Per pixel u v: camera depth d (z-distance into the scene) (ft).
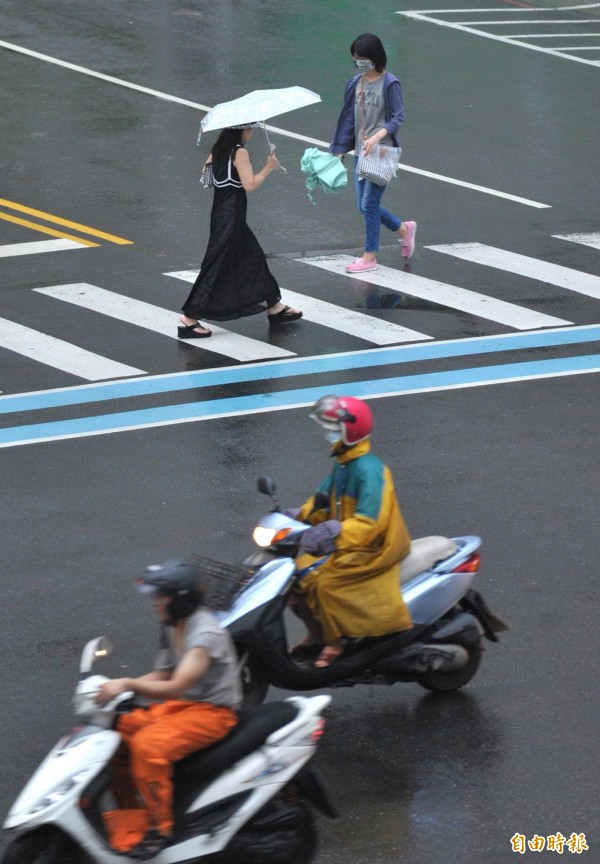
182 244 158.92
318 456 104.12
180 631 53.62
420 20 276.00
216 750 53.36
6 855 51.19
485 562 85.61
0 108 209.97
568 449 105.60
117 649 74.90
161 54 242.58
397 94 146.00
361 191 149.59
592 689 71.10
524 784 62.69
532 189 181.88
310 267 153.17
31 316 136.98
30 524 91.61
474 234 164.86
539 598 80.89
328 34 260.42
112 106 212.02
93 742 51.90
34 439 107.65
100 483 98.84
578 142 203.10
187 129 202.08
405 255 156.04
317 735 54.75
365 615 65.62
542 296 145.48
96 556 86.69
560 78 239.09
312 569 66.23
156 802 52.34
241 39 254.27
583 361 127.13
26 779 62.85
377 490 65.10
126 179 180.34
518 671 72.90
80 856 52.06
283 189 179.83
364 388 119.65
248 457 103.91
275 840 54.08
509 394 118.21
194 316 131.34
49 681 71.41
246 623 61.26
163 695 52.49
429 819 59.98
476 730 67.26
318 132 203.51
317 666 65.77
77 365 124.77
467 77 236.43
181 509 94.22
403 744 66.03
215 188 129.90
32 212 167.94
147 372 123.34
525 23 281.33
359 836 58.70
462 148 197.98
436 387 119.75
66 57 239.09
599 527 91.20
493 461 102.99
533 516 92.89
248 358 127.44
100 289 144.77
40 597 81.00
